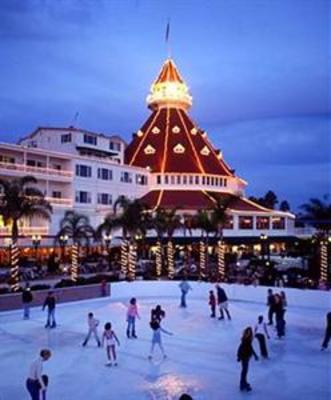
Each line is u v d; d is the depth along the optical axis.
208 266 52.03
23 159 55.41
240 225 72.12
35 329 25.09
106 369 17.78
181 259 62.66
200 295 37.25
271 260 55.16
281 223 74.25
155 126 87.12
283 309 23.19
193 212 69.62
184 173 77.62
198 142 86.19
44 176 55.75
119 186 67.81
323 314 28.95
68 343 21.92
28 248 52.72
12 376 17.03
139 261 57.44
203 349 20.72
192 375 17.03
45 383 12.34
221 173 82.81
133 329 22.95
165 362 18.70
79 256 56.19
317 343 21.62
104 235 57.12
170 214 50.88
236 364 18.42
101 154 71.31
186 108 93.19
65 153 62.69
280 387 15.69
